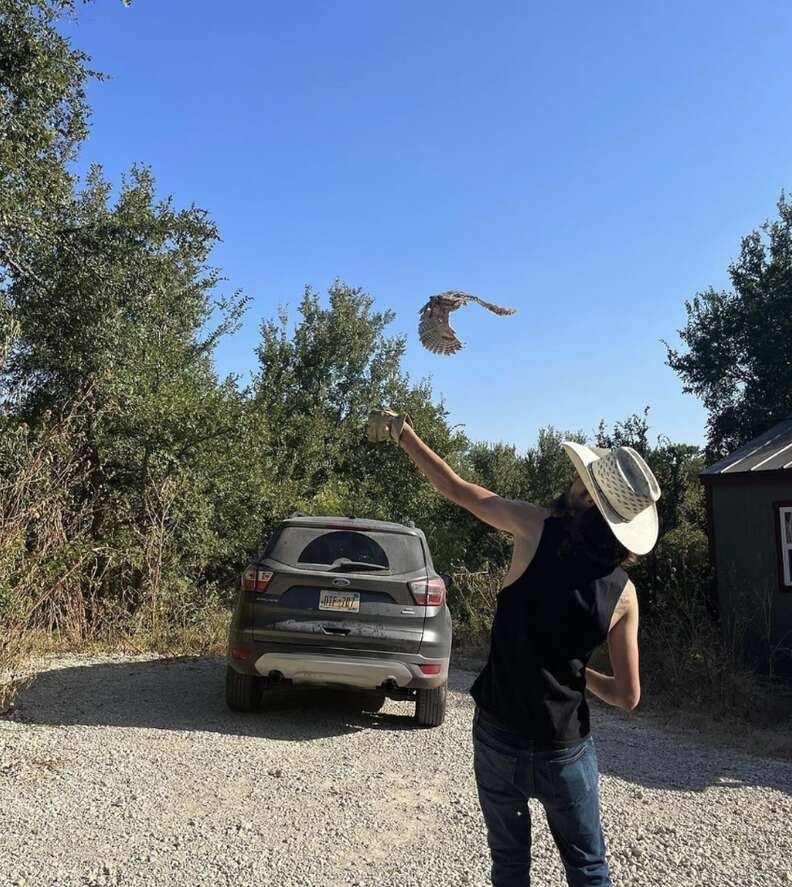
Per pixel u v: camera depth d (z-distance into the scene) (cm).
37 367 1107
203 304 1554
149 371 1206
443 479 262
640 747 641
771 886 378
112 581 1090
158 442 1168
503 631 244
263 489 1368
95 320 1101
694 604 1028
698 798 511
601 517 243
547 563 241
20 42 912
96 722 610
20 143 918
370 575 636
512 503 258
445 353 251
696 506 1430
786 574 1076
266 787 488
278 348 2339
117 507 1110
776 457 1135
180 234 1176
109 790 466
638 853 411
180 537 1175
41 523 881
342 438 2100
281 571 636
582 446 260
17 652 793
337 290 2420
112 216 1131
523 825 252
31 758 511
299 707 706
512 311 250
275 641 626
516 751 239
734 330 2088
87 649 917
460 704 761
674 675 865
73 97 1059
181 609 1105
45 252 1041
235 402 1333
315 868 380
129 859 379
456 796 487
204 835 412
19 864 366
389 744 599
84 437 1060
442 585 657
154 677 788
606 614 240
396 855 399
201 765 521
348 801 471
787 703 880
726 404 2181
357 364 2389
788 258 2055
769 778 566
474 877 375
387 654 625
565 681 239
